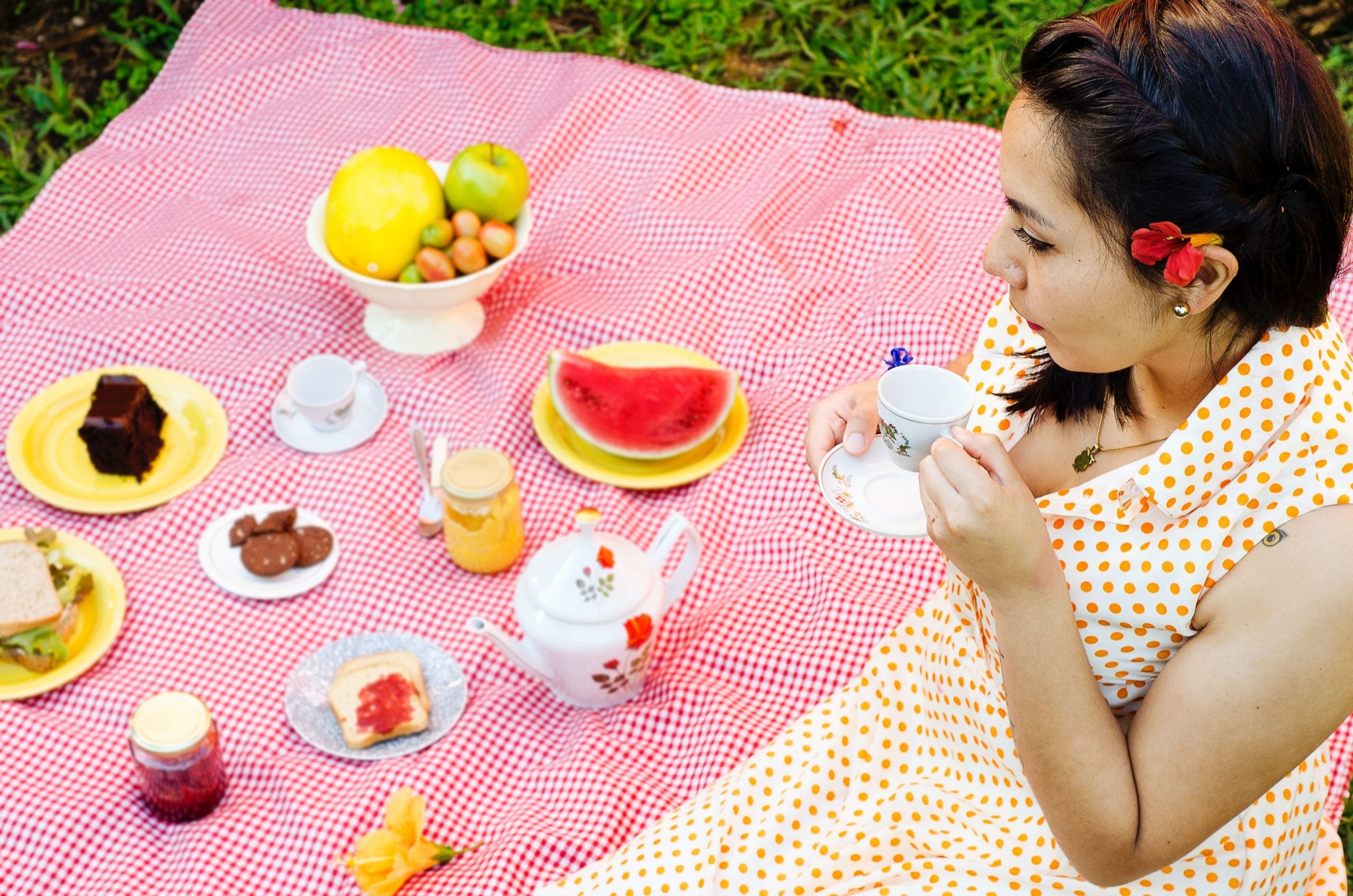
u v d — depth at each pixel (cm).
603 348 357
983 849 191
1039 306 150
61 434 333
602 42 501
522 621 272
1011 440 191
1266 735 152
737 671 294
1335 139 135
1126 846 158
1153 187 134
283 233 402
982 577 151
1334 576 148
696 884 212
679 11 512
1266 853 178
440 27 505
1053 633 152
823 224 396
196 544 315
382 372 355
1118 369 159
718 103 440
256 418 343
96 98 496
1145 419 168
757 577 319
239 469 327
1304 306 143
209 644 295
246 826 260
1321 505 151
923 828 200
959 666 194
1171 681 156
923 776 204
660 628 298
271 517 311
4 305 372
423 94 447
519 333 368
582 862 254
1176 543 159
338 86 448
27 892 254
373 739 271
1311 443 152
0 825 259
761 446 338
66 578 289
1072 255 144
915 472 191
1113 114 134
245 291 378
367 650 290
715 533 327
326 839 257
